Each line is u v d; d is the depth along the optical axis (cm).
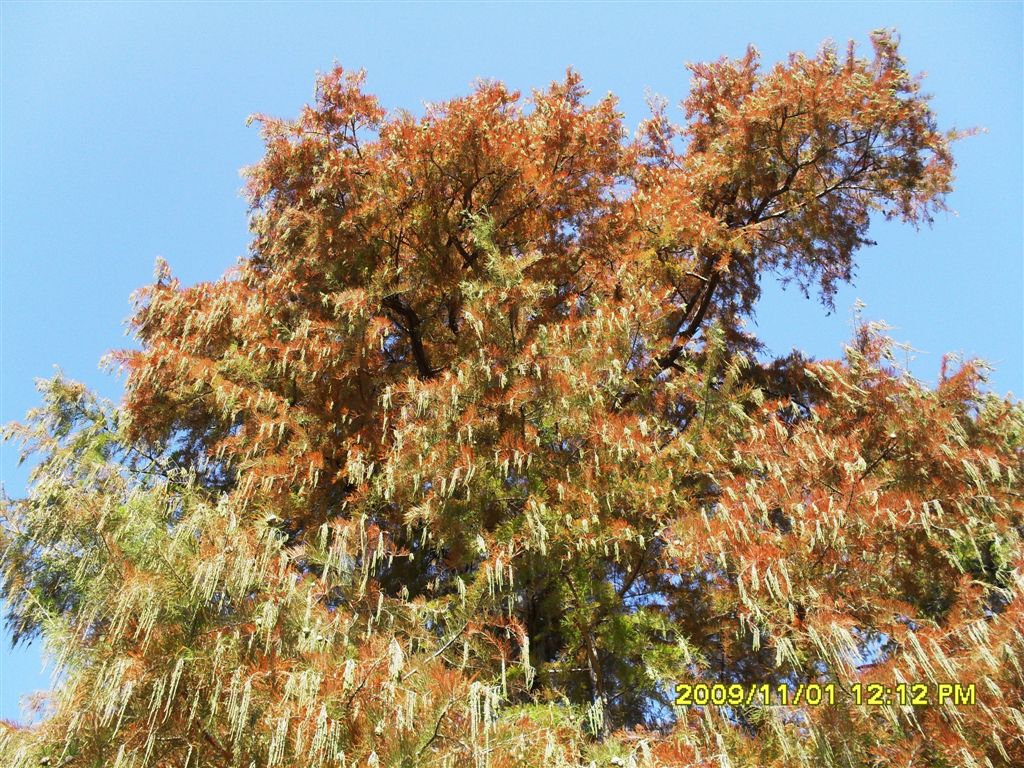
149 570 504
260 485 718
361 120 1012
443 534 630
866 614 527
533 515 592
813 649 509
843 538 537
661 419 770
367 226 909
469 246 983
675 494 650
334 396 841
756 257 1215
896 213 1150
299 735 405
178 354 831
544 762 435
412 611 563
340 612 540
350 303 819
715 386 747
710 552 559
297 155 984
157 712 443
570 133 1053
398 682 437
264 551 542
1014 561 538
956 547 616
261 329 876
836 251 1195
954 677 450
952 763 434
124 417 859
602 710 589
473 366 684
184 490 660
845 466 583
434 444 646
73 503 616
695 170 1134
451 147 920
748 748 492
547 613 695
